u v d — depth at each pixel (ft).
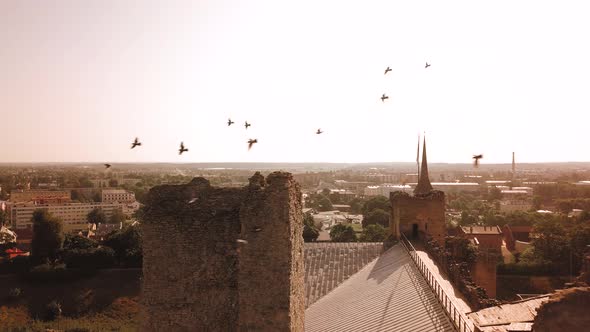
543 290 316.81
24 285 346.33
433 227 237.04
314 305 177.68
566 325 78.48
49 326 303.48
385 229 481.46
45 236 375.86
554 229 389.60
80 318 316.19
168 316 102.63
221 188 105.09
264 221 94.17
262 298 94.02
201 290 101.81
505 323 111.65
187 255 102.53
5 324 306.35
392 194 250.16
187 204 104.27
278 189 93.86
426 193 243.19
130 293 335.47
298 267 103.60
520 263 332.80
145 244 104.12
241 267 94.89
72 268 352.49
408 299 134.62
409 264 174.91
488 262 215.72
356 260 211.41
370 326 126.21
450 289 147.13
